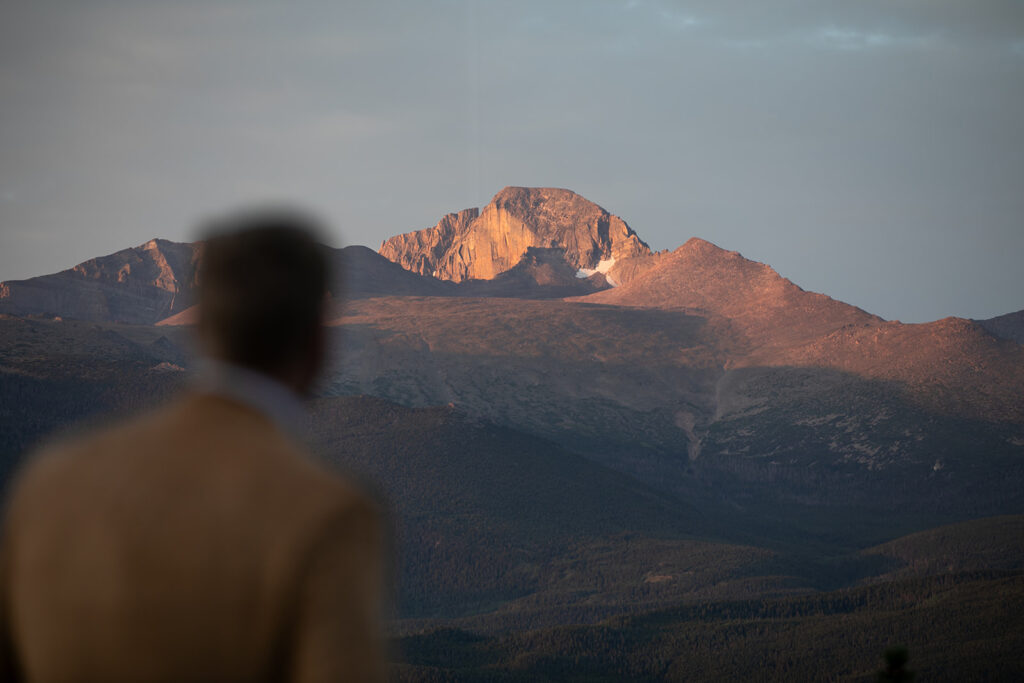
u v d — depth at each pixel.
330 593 3.52
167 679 3.53
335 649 3.45
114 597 3.56
